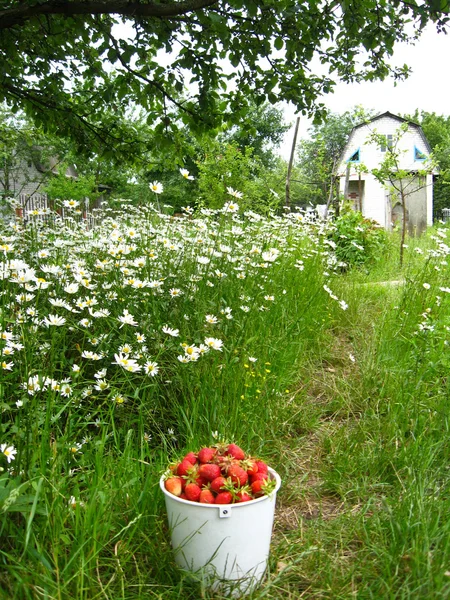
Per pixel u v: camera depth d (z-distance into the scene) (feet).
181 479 7.34
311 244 24.29
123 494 8.07
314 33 15.69
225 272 14.85
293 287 18.67
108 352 10.82
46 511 6.54
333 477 9.97
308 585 7.18
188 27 16.02
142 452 8.92
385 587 6.79
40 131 22.18
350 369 15.48
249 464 7.45
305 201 104.27
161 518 7.88
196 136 18.62
